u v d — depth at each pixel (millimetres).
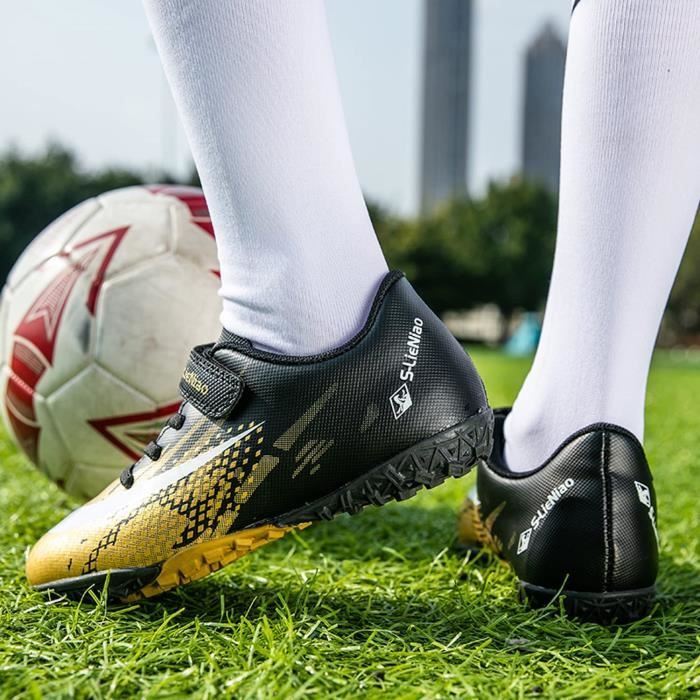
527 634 1215
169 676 1001
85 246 1982
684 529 2029
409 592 1411
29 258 2078
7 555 1626
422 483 1133
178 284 1945
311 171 1044
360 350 1105
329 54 1062
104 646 1077
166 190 2123
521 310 41844
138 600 1281
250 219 1064
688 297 42156
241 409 1143
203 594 1383
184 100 1041
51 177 37219
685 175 1175
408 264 40625
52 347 1938
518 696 982
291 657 1034
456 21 151625
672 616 1330
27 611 1240
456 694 985
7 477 2693
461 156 152750
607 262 1215
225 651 1090
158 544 1190
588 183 1199
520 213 41438
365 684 1009
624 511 1263
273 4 986
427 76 154750
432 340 1137
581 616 1287
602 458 1262
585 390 1286
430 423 1108
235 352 1152
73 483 2047
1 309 2115
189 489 1169
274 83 1003
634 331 1250
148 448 1247
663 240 1200
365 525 2078
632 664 1094
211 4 976
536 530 1313
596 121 1170
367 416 1103
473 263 40781
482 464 1468
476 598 1372
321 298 1096
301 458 1117
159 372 1912
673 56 1126
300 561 1663
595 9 1161
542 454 1346
